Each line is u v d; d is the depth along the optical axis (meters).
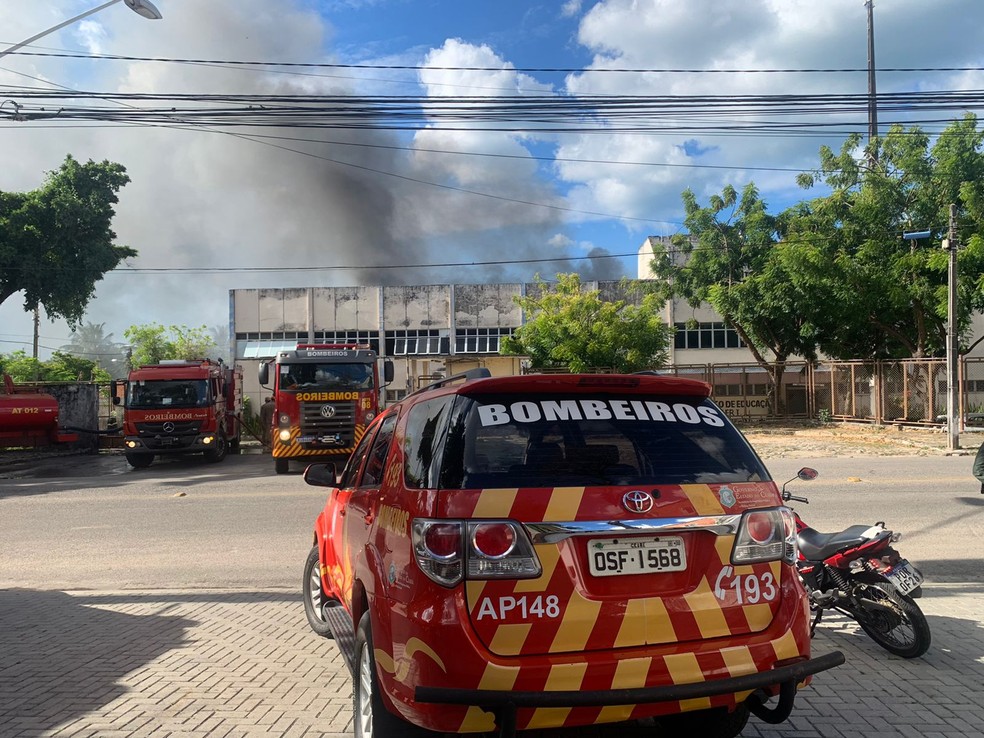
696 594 3.15
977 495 11.48
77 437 24.66
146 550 9.17
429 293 47.19
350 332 47.34
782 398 32.47
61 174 32.53
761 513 3.33
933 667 4.91
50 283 32.12
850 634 5.67
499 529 2.98
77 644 5.64
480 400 3.31
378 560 3.41
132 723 4.21
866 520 9.64
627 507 3.12
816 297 27.50
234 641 5.69
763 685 3.07
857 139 26.61
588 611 3.00
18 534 10.39
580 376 3.36
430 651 2.91
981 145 23.83
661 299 33.66
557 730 4.07
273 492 13.98
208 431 20.62
